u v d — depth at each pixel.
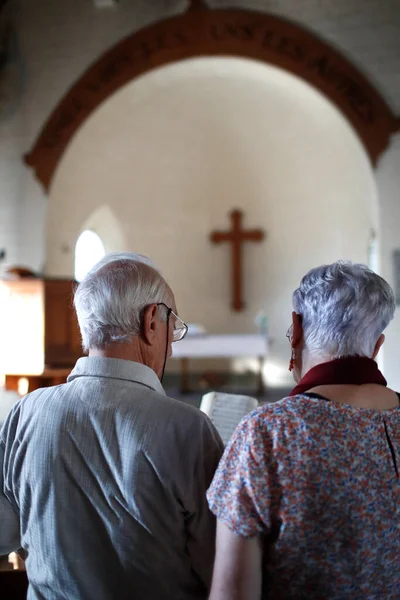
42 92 6.57
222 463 0.94
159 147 8.11
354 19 6.09
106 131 7.12
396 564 0.93
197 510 1.08
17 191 6.58
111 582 1.10
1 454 1.24
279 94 7.07
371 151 6.08
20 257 6.53
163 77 6.77
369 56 6.07
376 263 6.21
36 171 6.55
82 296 1.19
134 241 8.55
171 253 8.72
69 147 6.61
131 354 1.18
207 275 8.77
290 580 0.92
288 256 8.52
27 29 6.61
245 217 8.67
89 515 1.10
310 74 6.16
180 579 1.11
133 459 1.07
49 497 1.11
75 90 6.52
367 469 0.90
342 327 0.99
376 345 1.06
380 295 1.01
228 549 0.90
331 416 0.91
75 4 6.53
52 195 6.66
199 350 7.29
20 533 1.27
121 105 6.89
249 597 0.88
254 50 6.24
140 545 1.08
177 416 1.10
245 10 6.24
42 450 1.13
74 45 6.53
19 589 1.72
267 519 0.88
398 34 6.04
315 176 8.05
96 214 8.03
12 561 2.00
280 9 6.20
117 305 1.15
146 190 8.41
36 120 6.58
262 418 0.92
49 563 1.12
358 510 0.89
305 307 1.04
